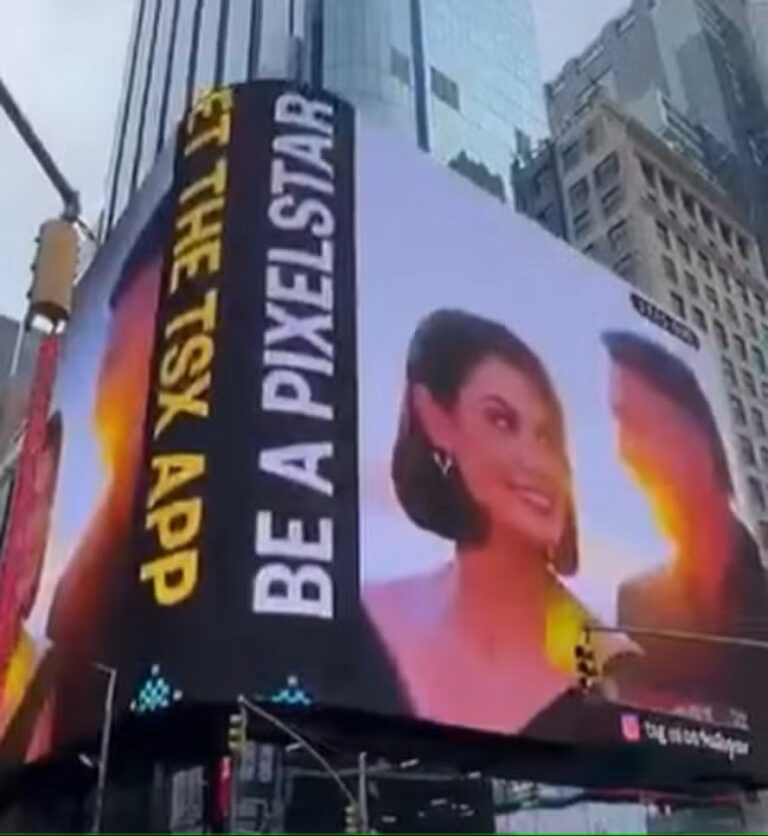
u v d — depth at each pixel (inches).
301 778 1150.3
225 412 1286.9
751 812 1520.7
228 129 1555.1
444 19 4980.3
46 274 940.6
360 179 1605.6
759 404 3437.5
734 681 1678.2
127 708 1146.7
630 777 1470.2
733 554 1860.2
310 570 1220.5
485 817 1176.2
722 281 3661.4
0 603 1673.2
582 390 1776.6
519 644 1401.3
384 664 1226.6
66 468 1648.6
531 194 4005.9
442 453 1469.0
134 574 1235.2
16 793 1512.1
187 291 1423.5
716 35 5438.0
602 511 1660.9
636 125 3789.4
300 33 4458.7
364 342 1450.5
